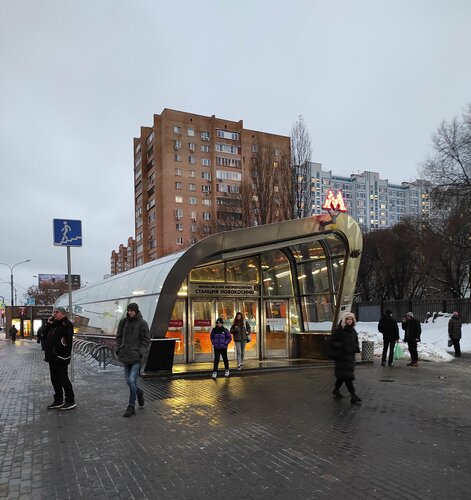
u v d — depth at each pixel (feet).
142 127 255.70
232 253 44.62
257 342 52.08
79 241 35.91
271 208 85.81
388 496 13.61
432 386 33.73
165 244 229.45
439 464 16.37
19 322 183.83
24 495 14.05
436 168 93.45
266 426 21.90
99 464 16.67
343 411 25.18
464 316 88.84
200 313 49.39
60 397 26.40
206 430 21.22
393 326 46.44
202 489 14.30
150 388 33.09
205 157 240.73
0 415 24.62
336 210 47.06
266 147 92.53
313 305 53.01
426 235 112.47
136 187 265.95
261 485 14.55
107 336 61.21
